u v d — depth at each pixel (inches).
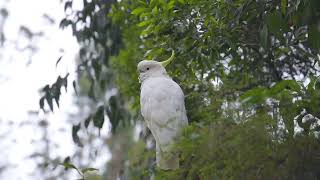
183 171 334.0
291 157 320.8
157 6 422.6
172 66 432.8
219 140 318.3
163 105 381.1
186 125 373.1
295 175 321.4
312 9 343.3
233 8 403.2
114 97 547.2
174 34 422.9
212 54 416.8
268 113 327.9
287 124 325.1
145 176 428.1
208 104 371.2
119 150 645.9
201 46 416.8
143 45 512.4
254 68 445.4
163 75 402.0
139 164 431.5
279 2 391.5
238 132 317.7
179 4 419.8
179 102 384.8
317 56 426.0
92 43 566.9
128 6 516.1
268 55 445.1
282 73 459.5
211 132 321.4
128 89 516.7
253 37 429.1
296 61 457.1
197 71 437.1
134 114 551.2
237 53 436.8
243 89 441.4
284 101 326.3
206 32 408.8
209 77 432.8
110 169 522.0
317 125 332.2
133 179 385.4
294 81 323.0
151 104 384.5
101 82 560.7
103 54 554.3
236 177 317.1
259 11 397.4
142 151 388.5
